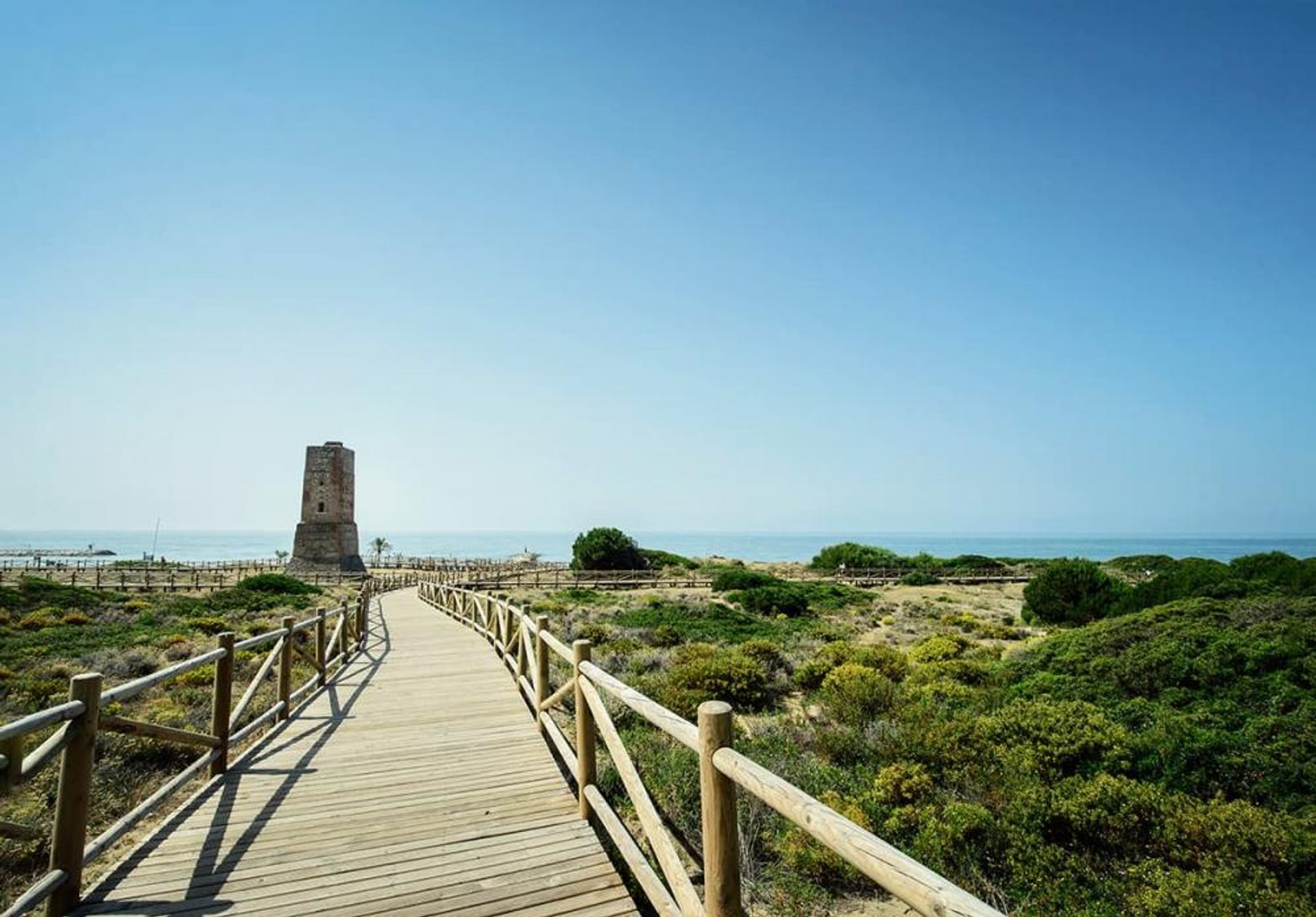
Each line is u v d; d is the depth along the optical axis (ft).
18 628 63.21
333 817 15.52
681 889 9.41
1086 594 72.49
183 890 11.98
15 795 20.36
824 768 23.73
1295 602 40.09
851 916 15.19
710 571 160.56
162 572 158.51
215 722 18.28
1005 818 18.84
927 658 47.50
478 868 12.92
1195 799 19.16
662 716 10.35
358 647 45.62
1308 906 13.89
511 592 111.55
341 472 177.06
